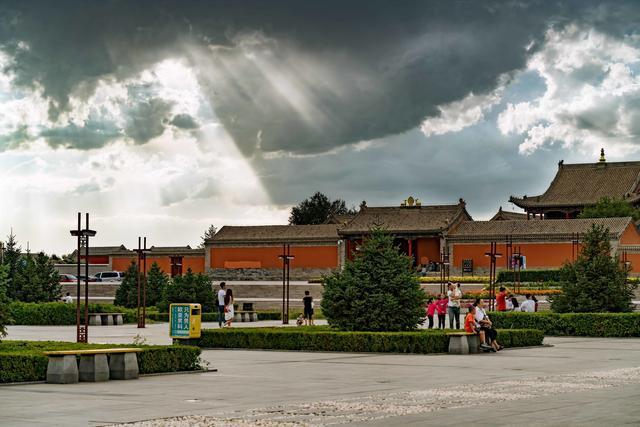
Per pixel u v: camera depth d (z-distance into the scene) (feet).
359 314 136.05
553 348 138.92
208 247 404.98
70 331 174.40
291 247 393.70
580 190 457.68
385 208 399.24
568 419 61.87
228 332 136.98
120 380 88.48
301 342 131.85
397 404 70.23
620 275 180.55
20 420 61.26
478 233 365.81
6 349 91.09
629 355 124.57
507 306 211.61
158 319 229.04
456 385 84.74
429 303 179.93
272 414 64.59
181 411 66.18
